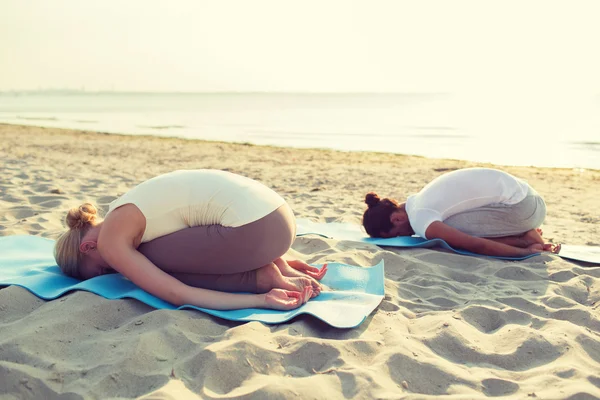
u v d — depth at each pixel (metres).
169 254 2.90
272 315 2.74
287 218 3.01
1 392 2.01
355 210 5.95
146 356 2.26
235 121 27.94
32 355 2.25
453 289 3.34
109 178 7.88
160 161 11.06
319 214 5.75
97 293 2.84
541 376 2.22
